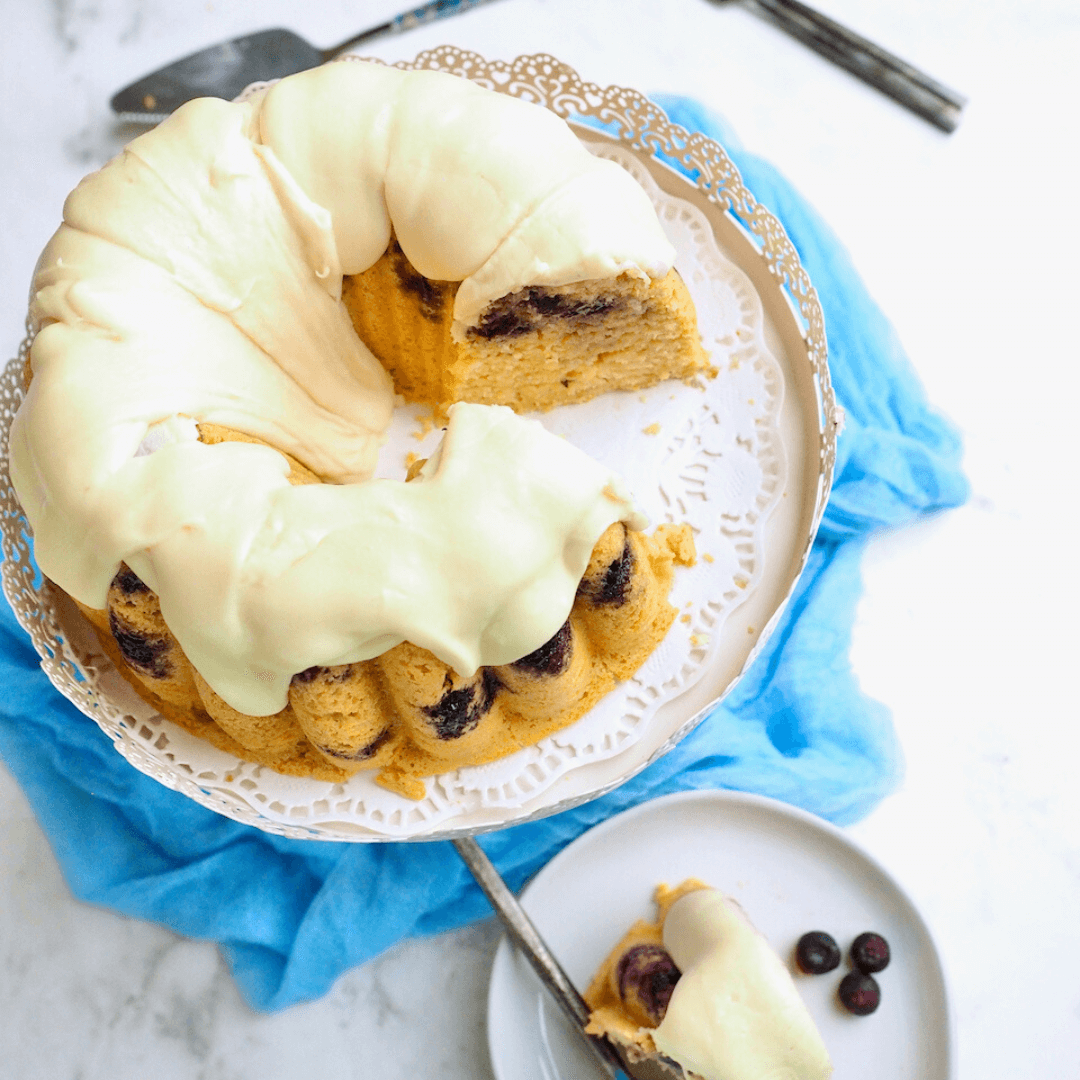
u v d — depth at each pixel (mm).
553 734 534
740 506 549
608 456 561
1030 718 600
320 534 482
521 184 518
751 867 567
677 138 565
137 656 512
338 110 522
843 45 660
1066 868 587
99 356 502
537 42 663
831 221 653
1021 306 644
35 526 507
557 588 493
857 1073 554
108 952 575
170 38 658
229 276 520
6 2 658
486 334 537
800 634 592
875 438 606
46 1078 567
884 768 585
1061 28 667
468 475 487
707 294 567
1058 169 657
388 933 565
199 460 491
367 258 532
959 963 581
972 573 614
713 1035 516
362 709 506
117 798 576
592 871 565
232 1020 571
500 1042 547
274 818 525
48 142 648
